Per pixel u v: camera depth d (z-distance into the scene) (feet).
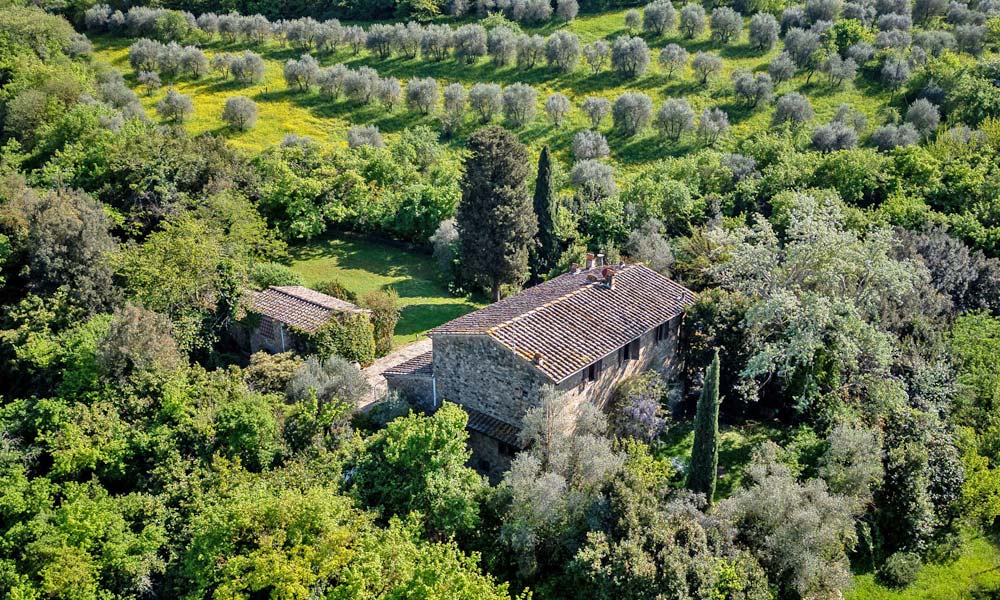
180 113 270.05
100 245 164.66
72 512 100.63
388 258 214.07
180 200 198.49
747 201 213.05
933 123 254.06
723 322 134.00
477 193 178.29
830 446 114.73
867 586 111.96
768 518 101.35
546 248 195.62
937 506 120.26
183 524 103.76
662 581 90.02
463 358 123.65
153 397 123.44
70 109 246.47
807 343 125.49
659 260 171.94
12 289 172.55
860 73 289.33
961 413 133.08
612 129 275.80
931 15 313.32
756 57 304.91
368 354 152.97
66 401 125.90
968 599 111.14
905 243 163.43
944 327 145.28
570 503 98.58
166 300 149.07
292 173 219.00
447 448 104.88
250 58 297.53
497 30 314.35
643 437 119.96
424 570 86.99
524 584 99.71
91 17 326.85
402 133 269.23
